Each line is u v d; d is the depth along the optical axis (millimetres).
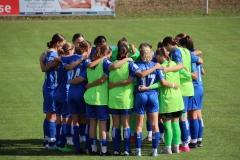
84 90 24391
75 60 24516
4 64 51781
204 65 50031
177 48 25406
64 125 25109
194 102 25562
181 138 25172
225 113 32906
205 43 61469
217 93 38906
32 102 36969
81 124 26953
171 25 74562
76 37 26047
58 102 25250
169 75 24250
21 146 26406
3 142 27156
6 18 82000
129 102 23734
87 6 80312
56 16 83375
